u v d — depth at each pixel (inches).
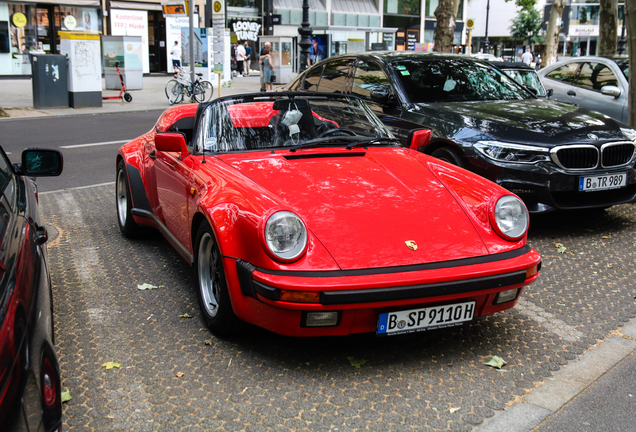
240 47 1236.5
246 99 162.1
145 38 1174.3
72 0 1047.0
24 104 655.8
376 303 109.6
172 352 127.6
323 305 107.7
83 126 520.7
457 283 113.5
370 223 119.9
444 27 671.8
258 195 120.3
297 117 160.9
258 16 1332.4
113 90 876.0
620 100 376.2
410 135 169.2
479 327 142.1
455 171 144.7
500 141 205.3
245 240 114.9
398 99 244.4
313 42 1147.9
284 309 110.3
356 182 133.6
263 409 106.0
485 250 120.6
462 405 108.2
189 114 203.2
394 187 133.3
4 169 104.5
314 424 101.6
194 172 146.3
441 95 248.4
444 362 124.6
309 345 131.5
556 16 920.9
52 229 225.9
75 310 150.3
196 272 140.0
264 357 125.7
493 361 123.5
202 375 118.0
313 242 114.0
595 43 2000.5
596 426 101.9
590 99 391.9
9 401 54.5
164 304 154.4
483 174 207.9
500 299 122.6
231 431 99.3
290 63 977.5
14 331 60.4
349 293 107.6
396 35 1658.5
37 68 620.7
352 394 111.4
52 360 67.8
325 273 109.4
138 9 1152.2
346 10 1537.9
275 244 110.7
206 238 133.9
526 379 118.0
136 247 205.0
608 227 227.8
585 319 146.6
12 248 74.4
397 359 125.6
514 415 105.0
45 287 80.9
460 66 265.3
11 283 66.6
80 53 635.5
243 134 154.7
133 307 152.3
